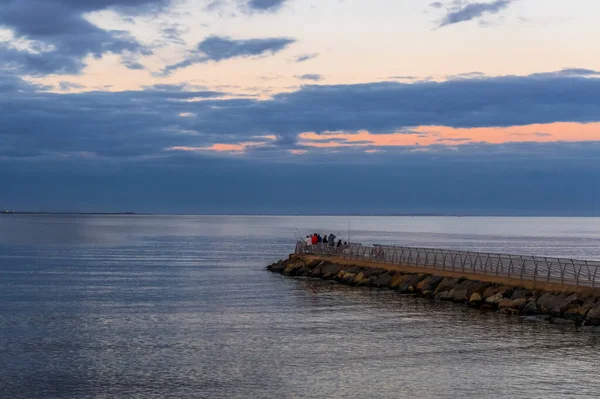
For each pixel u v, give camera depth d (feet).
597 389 104.94
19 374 113.19
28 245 497.05
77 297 201.46
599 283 158.10
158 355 126.00
